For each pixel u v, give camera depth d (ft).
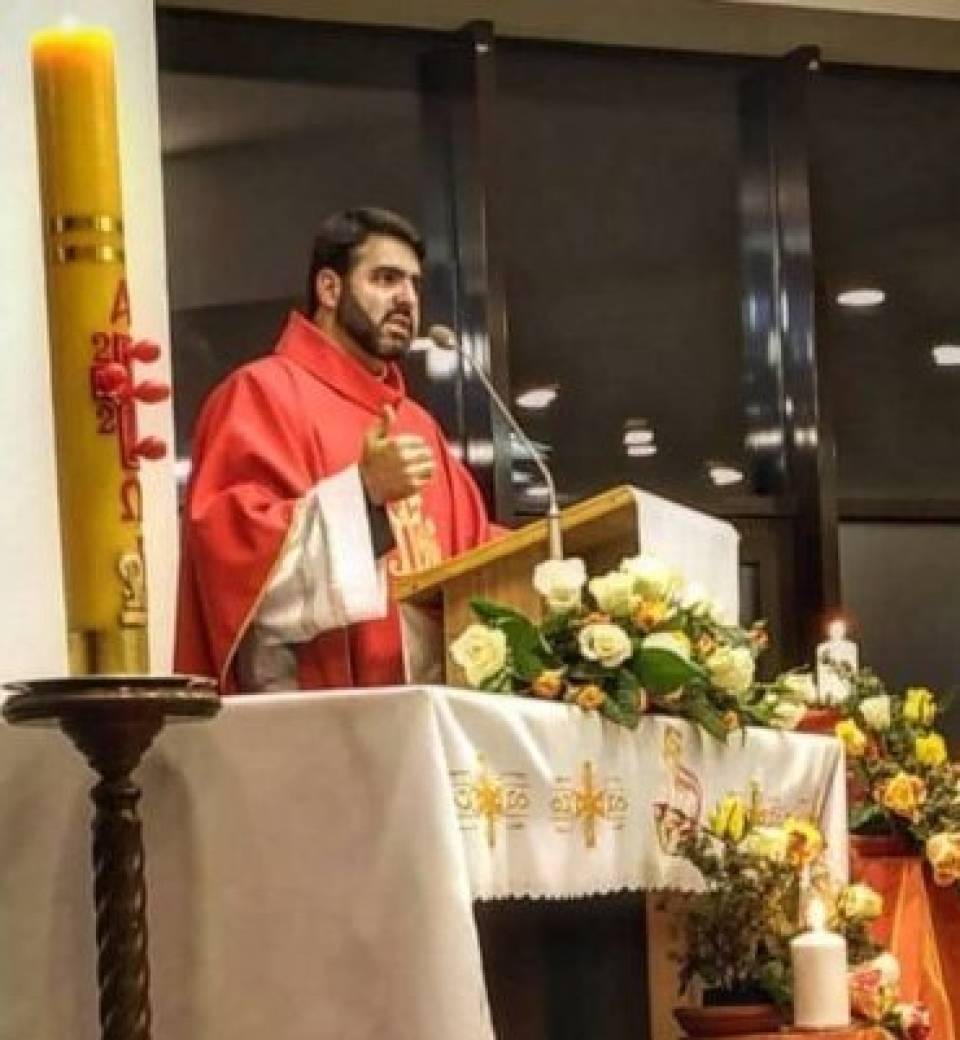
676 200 24.89
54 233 9.95
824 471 24.57
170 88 23.04
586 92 24.76
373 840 10.92
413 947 10.64
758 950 14.24
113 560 9.78
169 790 11.43
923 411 25.36
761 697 14.99
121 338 9.93
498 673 13.05
